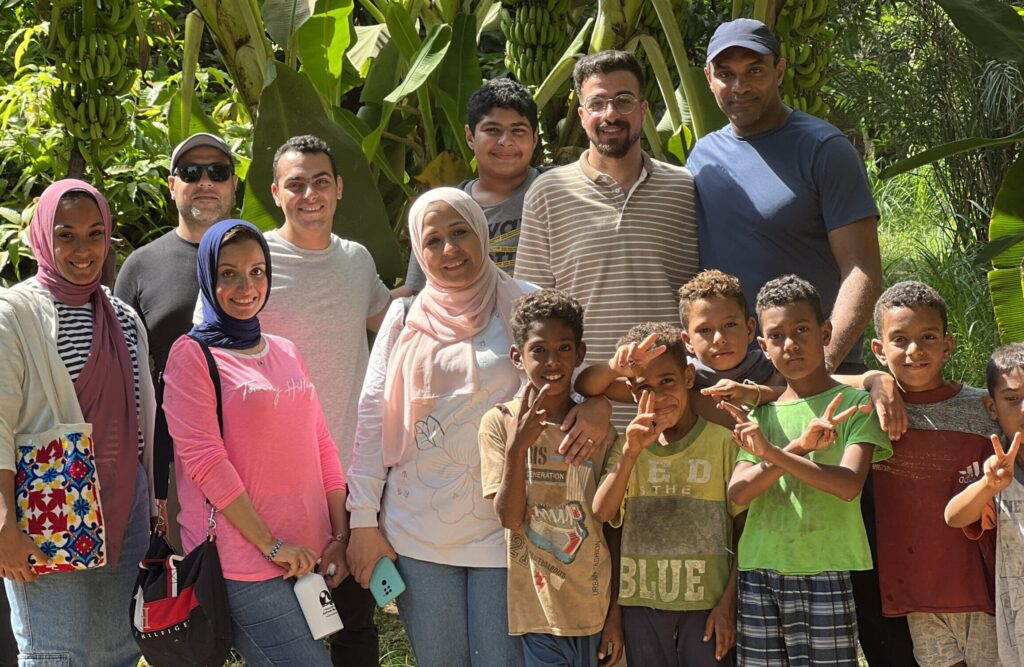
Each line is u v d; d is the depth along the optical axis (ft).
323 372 11.97
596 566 9.84
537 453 9.91
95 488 10.15
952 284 24.27
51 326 10.21
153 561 9.96
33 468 9.98
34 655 10.26
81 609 10.36
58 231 10.28
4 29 23.36
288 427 10.19
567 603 9.77
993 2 15.71
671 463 9.95
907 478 10.01
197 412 9.86
